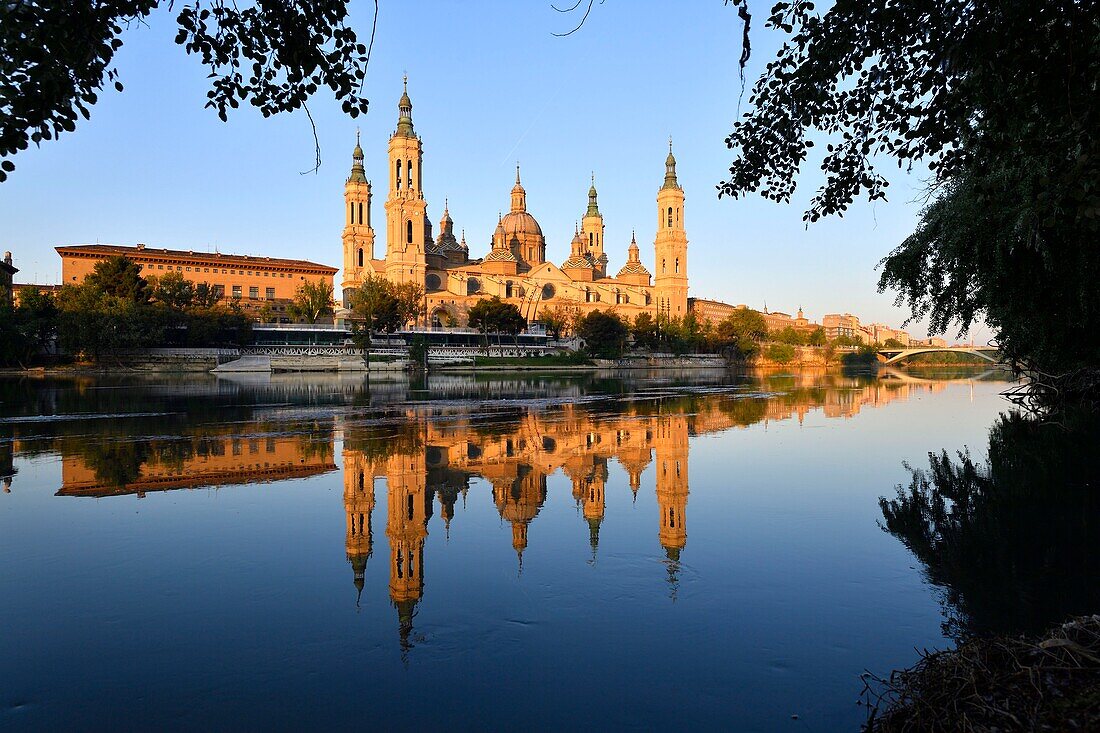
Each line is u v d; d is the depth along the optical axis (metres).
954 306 24.53
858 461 22.36
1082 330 23.16
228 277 160.12
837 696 7.39
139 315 97.38
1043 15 7.71
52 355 100.50
